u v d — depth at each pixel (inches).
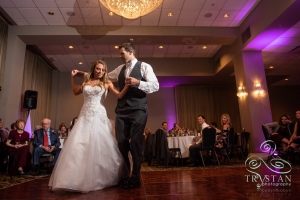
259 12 218.7
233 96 421.4
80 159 70.0
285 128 194.5
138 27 249.8
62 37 245.8
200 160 205.0
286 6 180.5
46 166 191.0
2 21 225.0
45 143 163.8
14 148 152.4
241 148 213.3
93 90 81.4
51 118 370.6
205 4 215.8
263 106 249.6
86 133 75.4
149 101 411.5
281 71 377.1
